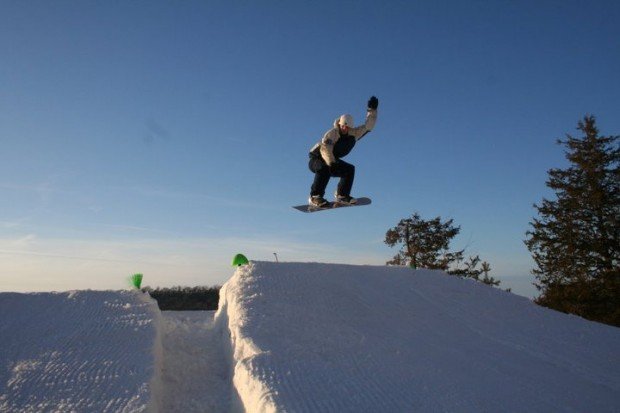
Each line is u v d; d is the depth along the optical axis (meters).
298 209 9.32
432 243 24.61
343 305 9.20
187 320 10.87
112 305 8.89
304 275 10.22
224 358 8.25
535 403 6.25
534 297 25.44
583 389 7.07
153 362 6.85
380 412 5.38
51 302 8.95
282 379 5.89
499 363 7.69
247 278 9.75
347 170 8.95
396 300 10.07
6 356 6.97
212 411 6.49
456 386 6.37
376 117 8.80
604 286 22.94
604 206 24.06
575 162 25.25
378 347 7.49
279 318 8.12
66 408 5.62
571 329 9.97
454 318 9.71
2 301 8.88
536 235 25.23
